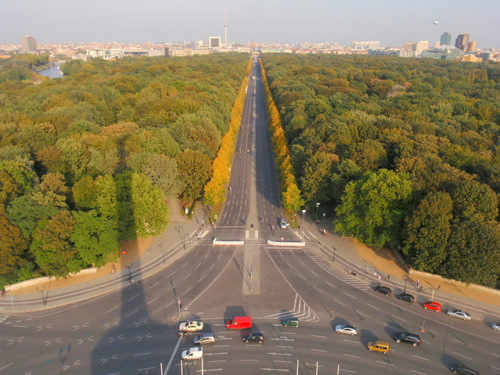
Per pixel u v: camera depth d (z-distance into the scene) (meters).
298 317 96.94
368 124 187.12
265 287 109.56
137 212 124.12
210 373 79.44
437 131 190.25
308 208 157.50
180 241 135.88
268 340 88.75
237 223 150.25
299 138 197.38
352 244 134.62
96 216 118.94
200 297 104.81
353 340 89.19
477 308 101.25
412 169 131.50
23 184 126.12
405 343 88.31
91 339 89.25
